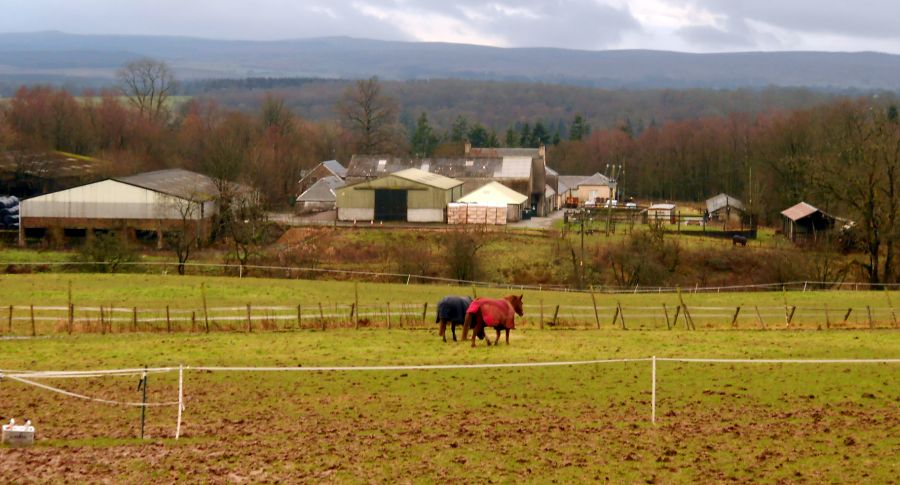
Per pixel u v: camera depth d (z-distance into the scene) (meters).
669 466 26.83
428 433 30.16
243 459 27.42
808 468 26.48
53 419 31.97
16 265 74.81
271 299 60.53
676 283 82.69
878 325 53.47
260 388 36.53
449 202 123.12
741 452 28.00
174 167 155.88
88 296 60.22
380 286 68.94
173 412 33.09
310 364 40.75
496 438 29.55
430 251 89.81
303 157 180.00
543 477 26.02
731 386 36.44
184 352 43.78
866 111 145.25
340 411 33.16
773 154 140.62
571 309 59.53
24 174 128.75
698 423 31.27
